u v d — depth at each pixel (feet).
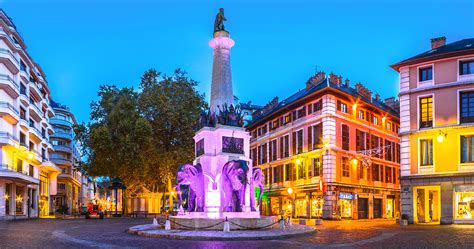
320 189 147.02
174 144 174.91
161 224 88.33
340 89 163.63
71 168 314.55
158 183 180.65
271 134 196.24
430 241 59.98
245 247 52.13
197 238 61.87
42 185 227.20
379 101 207.82
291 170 176.96
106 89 184.75
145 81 179.83
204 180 78.23
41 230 85.46
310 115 165.07
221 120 81.05
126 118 166.81
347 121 162.40
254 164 214.07
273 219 75.92
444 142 111.55
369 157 168.66
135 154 161.17
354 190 160.66
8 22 177.88
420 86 117.80
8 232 79.10
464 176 107.45
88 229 88.43
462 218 107.14
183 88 176.96
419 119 116.57
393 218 179.83
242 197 76.64
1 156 155.63
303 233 68.69
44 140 219.20
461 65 112.47
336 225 107.34
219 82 84.48
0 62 156.97
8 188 166.91
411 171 116.16
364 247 52.44
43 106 228.84
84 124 186.09
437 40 131.23
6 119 159.43
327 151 153.07
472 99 109.91
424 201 122.83
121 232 78.74
